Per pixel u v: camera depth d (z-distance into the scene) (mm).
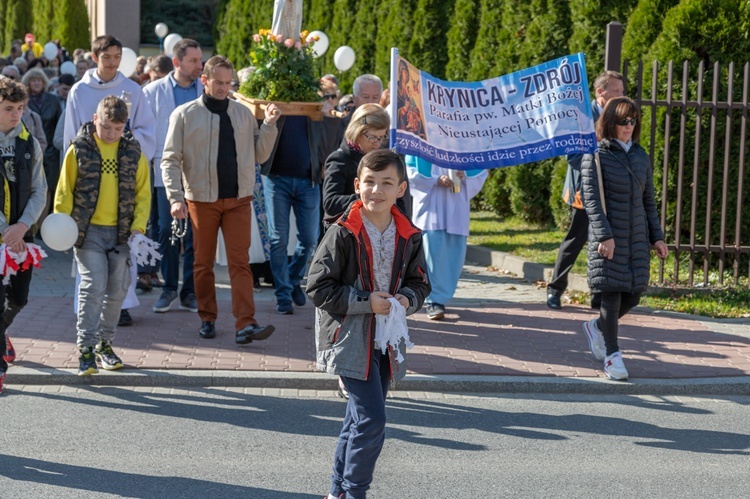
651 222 7348
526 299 10141
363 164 4586
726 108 10125
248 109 7930
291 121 8969
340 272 4578
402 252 4656
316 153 9039
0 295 6402
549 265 11180
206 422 6262
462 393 7137
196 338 8156
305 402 6777
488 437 6105
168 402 6680
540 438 6109
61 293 9930
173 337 8172
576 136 8180
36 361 7332
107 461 5477
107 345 7219
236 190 7824
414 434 6125
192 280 9141
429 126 7949
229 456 5625
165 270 9109
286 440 5949
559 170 13414
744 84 10125
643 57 11258
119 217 7004
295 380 7109
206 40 40188
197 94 9477
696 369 7633
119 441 5832
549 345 8250
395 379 4719
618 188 7137
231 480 5238
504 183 15266
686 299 10047
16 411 6359
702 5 10719
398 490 5152
